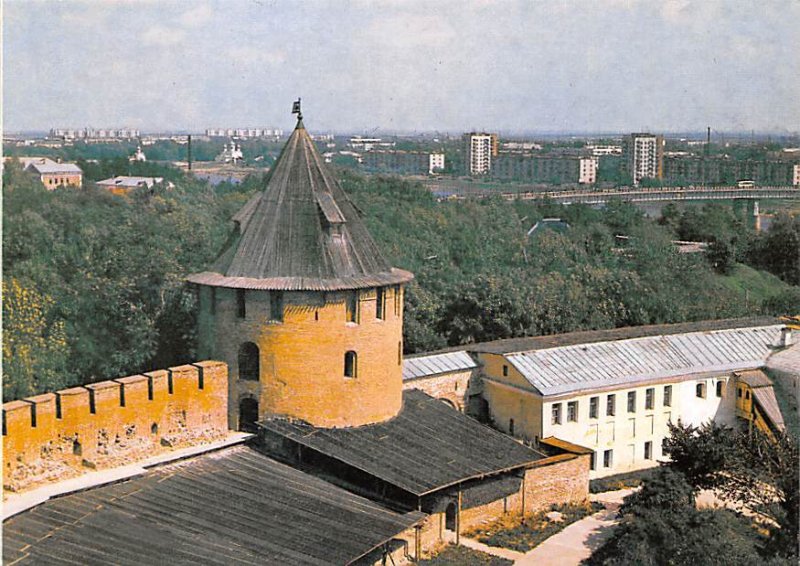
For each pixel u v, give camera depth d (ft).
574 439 215.51
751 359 242.58
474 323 287.28
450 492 172.96
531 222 474.49
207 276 180.24
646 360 232.12
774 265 440.86
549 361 221.87
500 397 222.89
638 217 491.72
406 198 446.19
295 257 177.47
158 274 219.00
